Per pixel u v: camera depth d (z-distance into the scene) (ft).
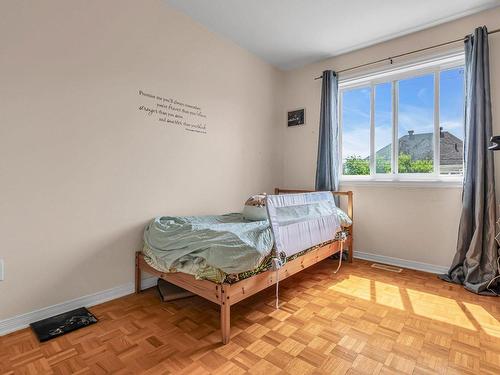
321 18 8.50
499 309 6.39
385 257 10.00
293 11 8.18
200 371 4.35
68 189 6.18
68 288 6.24
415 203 9.39
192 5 7.98
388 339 5.20
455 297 7.06
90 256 6.56
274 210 6.41
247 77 10.69
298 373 4.30
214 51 9.37
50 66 5.87
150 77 7.62
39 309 5.83
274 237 6.16
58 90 5.99
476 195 7.70
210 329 5.58
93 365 4.50
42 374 4.29
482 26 7.97
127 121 7.16
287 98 12.48
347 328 5.59
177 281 6.17
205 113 9.16
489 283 7.28
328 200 8.70
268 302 6.79
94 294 6.65
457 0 7.56
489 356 4.69
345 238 9.28
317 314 6.17
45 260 5.90
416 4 7.76
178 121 8.35
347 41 9.85
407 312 6.26
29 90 5.61
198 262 5.61
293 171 12.34
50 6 5.84
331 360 4.60
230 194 10.11
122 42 7.02
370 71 10.09
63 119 6.07
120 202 7.07
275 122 12.16
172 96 8.16
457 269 8.14
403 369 4.38
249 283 5.63
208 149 9.29
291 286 7.82
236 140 10.32
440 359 4.62
